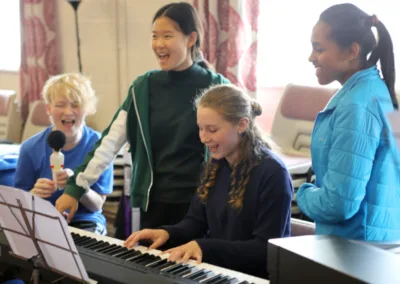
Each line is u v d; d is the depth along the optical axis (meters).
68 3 4.34
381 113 1.56
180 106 2.10
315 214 1.59
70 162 2.31
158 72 2.15
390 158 1.58
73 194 2.03
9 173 2.76
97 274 1.50
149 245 1.86
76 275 1.45
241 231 1.76
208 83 2.12
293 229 1.89
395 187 1.61
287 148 3.18
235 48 3.40
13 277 1.78
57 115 2.23
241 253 1.65
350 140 1.52
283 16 3.65
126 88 4.24
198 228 1.88
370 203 1.59
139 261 1.60
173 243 1.81
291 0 3.61
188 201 2.10
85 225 2.24
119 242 1.78
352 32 1.58
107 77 4.30
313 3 3.54
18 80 4.96
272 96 3.74
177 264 1.56
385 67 1.64
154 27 2.04
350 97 1.56
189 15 2.05
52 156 2.04
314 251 1.16
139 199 2.16
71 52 4.43
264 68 3.75
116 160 3.37
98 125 4.39
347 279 1.05
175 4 2.08
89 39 4.32
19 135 4.41
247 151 1.74
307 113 3.16
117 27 4.19
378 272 1.06
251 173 1.74
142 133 2.12
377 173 1.58
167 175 2.11
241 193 1.73
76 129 2.28
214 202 1.83
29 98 4.46
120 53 4.21
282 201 1.69
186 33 2.04
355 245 1.20
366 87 1.57
